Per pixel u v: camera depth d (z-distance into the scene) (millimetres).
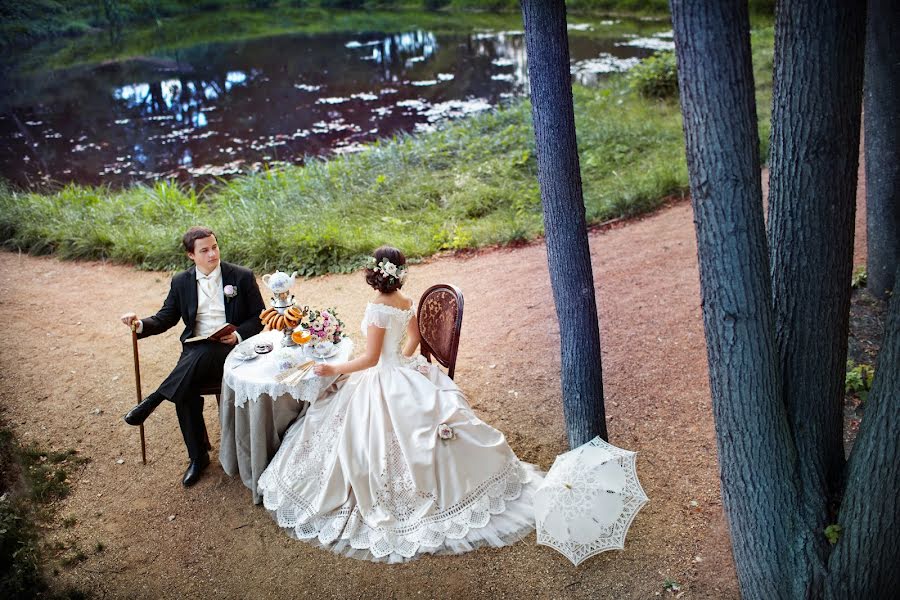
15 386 5348
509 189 8992
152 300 6922
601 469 3400
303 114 14562
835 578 2789
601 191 8672
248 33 24922
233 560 3611
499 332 5719
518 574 3414
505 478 3797
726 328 2695
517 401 4766
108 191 10367
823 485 2920
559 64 3533
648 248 6969
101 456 4480
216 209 9453
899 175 4883
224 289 4215
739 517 2943
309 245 7539
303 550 3643
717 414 2881
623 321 5605
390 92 15930
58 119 15148
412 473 3588
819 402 2922
